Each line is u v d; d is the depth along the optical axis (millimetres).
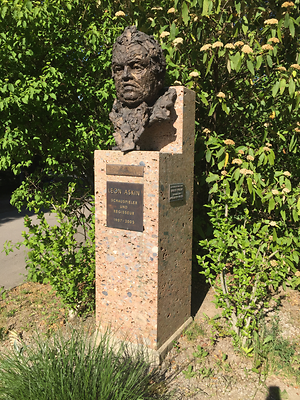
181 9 3482
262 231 3258
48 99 3750
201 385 2631
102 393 2041
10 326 3516
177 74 3674
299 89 3412
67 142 3836
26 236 3383
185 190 3174
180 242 3172
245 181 3674
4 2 3311
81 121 4133
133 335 2980
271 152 3383
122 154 2836
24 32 3520
